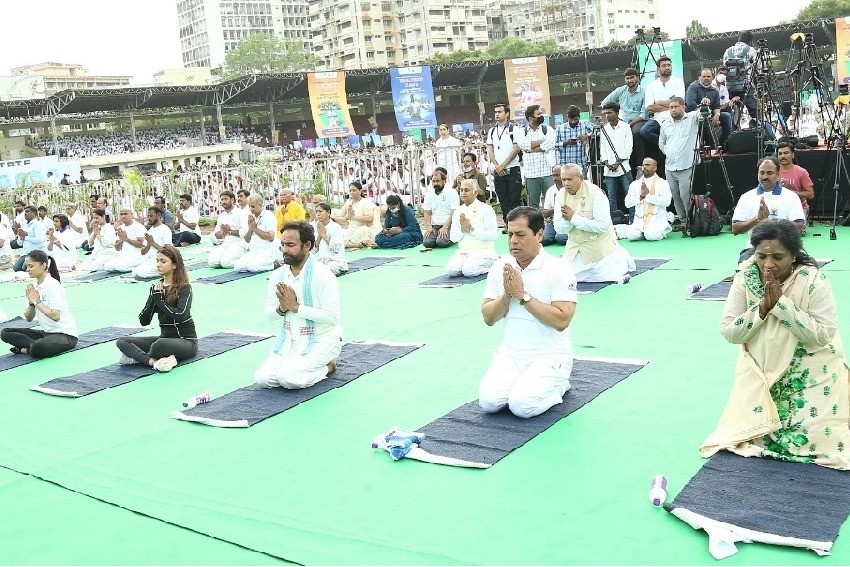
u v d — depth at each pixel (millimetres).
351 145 40750
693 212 10883
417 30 97688
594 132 11836
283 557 3492
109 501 4258
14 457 5074
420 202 16391
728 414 4078
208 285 11219
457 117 59750
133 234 13320
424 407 5281
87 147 53750
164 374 6688
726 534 3236
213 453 4820
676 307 7258
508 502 3809
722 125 11797
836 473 3688
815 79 11312
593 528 3490
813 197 10102
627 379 5418
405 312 8234
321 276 5875
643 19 113062
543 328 4910
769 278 3717
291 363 5848
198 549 3648
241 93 48375
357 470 4359
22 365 7477
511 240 4820
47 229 14906
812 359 3818
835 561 3049
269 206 18859
